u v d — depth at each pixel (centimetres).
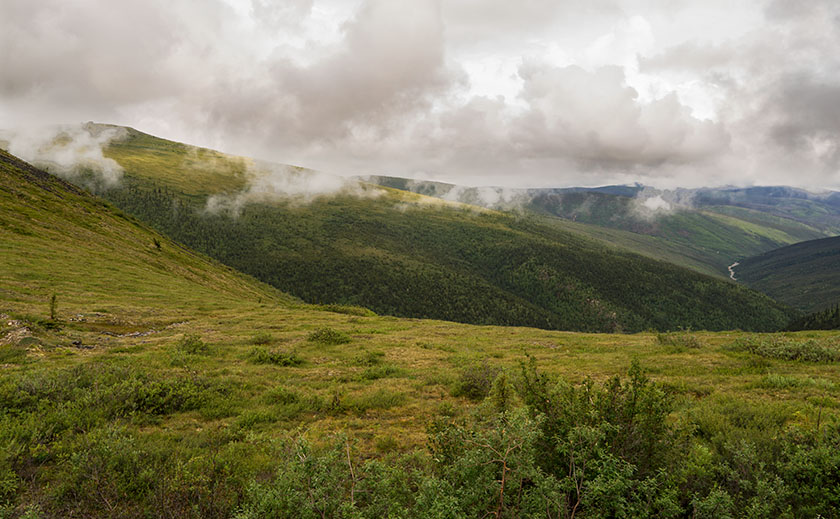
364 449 745
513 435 418
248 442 723
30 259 3406
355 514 365
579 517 392
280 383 1266
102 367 1151
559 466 483
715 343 2075
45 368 1181
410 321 3653
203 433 784
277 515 381
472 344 2284
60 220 5047
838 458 423
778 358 1489
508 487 404
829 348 1507
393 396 1116
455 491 386
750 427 709
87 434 656
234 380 1225
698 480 455
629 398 510
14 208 4656
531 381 595
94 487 499
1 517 447
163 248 6284
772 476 457
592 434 442
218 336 2209
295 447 432
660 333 2255
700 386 1113
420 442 780
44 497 487
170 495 483
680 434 536
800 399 944
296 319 3128
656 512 407
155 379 1088
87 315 2311
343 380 1358
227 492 502
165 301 3359
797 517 411
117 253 4750
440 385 1295
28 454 598
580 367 1498
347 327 2881
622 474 411
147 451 635
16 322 1692
